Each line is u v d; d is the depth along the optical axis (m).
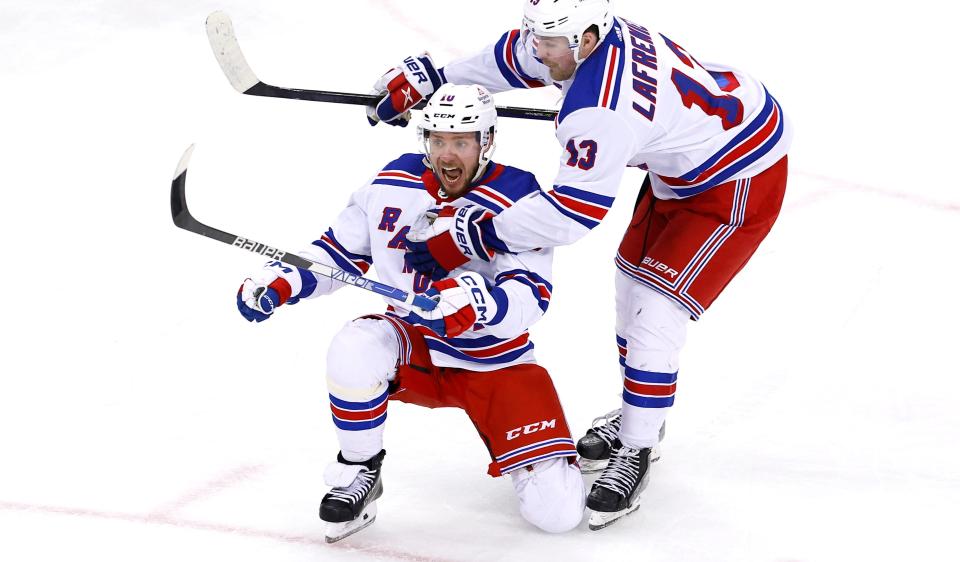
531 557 11.70
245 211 20.08
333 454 13.77
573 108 11.52
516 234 11.38
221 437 14.11
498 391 11.79
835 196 21.02
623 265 13.36
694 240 12.52
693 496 12.84
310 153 22.03
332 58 26.28
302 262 11.33
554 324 16.91
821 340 16.25
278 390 15.18
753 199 12.70
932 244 19.28
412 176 12.11
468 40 27.61
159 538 12.14
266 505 12.73
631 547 11.88
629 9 29.38
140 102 23.98
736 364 15.69
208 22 12.63
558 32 11.32
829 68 26.64
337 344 11.59
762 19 28.95
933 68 26.62
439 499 12.84
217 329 16.66
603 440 13.60
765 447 13.85
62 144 22.53
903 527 12.21
